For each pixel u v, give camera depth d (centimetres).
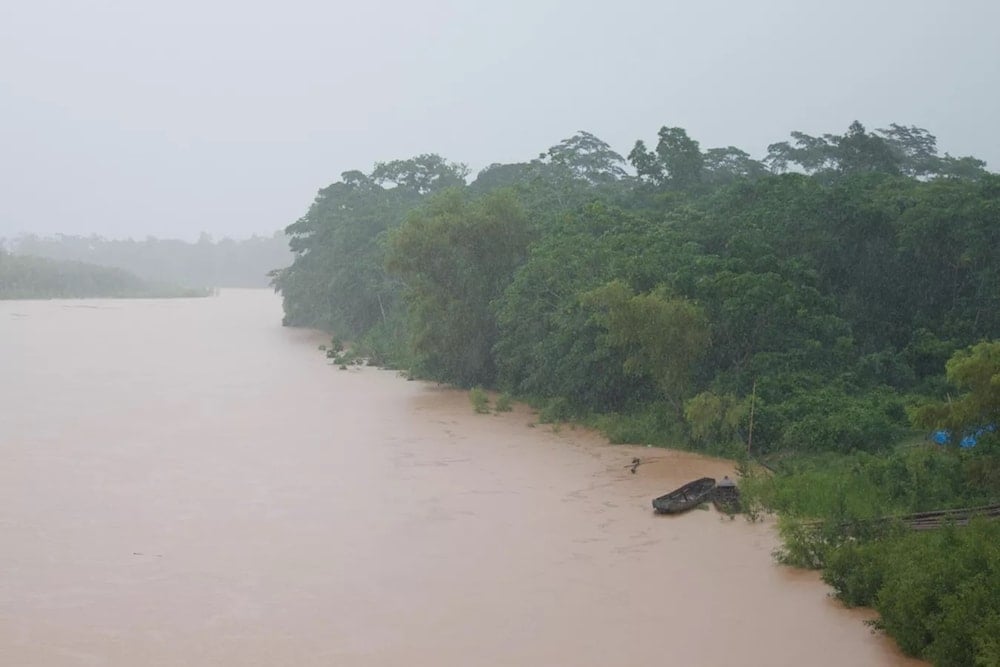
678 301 2691
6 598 1490
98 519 1956
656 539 1817
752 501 2006
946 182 3225
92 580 1579
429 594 1518
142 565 1659
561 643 1315
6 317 8612
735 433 2558
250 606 1463
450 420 3275
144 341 6506
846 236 3130
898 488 1891
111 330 7400
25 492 2178
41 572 1616
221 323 8494
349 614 1430
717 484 2066
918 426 1859
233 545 1781
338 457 2622
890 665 1220
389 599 1496
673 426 2764
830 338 2816
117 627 1374
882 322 3031
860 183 3425
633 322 2712
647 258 2970
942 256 3002
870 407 2417
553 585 1558
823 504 1881
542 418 3206
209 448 2742
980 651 1080
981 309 2858
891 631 1274
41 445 2750
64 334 6912
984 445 1848
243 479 2339
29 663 1245
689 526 1906
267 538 1830
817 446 2325
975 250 2823
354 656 1274
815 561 1612
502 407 3478
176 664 1247
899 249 2998
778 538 1798
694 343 2677
